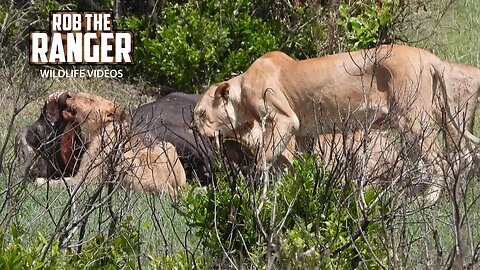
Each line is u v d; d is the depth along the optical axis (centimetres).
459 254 957
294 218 1175
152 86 3011
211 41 2948
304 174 1228
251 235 1180
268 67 1944
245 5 2997
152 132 1977
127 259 1120
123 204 1220
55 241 1062
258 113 1938
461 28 3369
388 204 1172
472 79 1880
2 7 2833
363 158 1201
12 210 1195
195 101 2181
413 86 1830
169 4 3025
